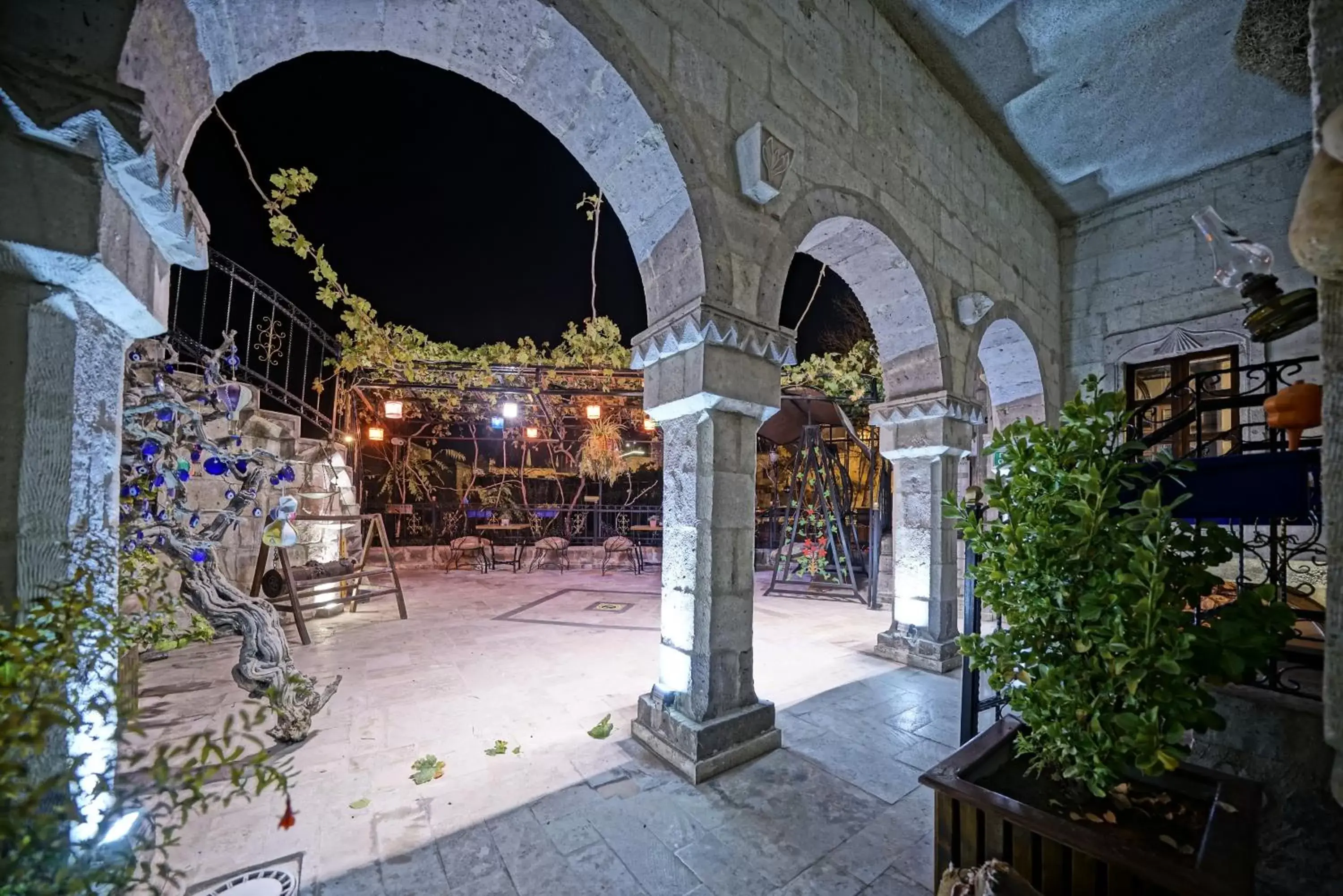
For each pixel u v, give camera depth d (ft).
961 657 14.47
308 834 7.01
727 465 9.54
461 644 15.72
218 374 10.63
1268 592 4.50
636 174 9.66
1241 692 6.24
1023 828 4.69
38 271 4.52
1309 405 5.23
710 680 9.06
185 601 9.36
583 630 17.44
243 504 10.05
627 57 8.43
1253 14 8.32
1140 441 5.11
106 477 5.32
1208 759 6.36
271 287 19.65
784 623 19.29
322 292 17.15
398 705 11.21
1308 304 4.91
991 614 19.67
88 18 4.57
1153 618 4.32
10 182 4.26
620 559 32.99
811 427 24.63
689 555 9.44
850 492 27.02
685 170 9.08
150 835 6.00
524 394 28.58
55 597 3.83
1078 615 4.82
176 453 9.75
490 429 34.30
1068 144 17.95
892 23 14.24
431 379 26.53
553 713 10.89
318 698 9.95
